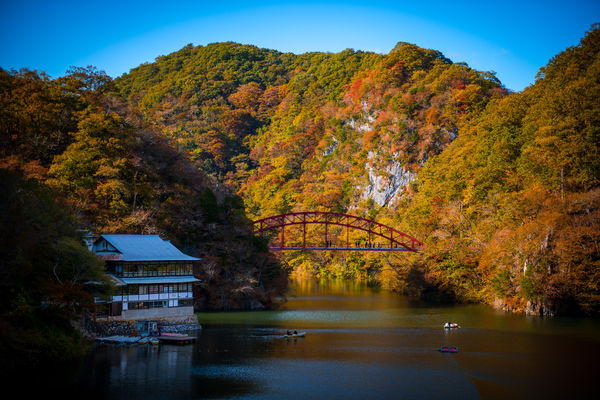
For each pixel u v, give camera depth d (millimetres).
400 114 197750
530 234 81250
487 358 49938
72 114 91875
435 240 112875
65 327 47156
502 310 87375
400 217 154750
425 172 165625
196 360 47438
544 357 50438
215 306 85438
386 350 53219
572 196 81188
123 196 85312
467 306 94625
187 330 63750
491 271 92438
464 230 106875
